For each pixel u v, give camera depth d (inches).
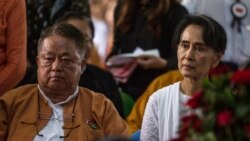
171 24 363.6
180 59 267.4
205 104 185.8
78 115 262.2
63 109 262.8
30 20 359.3
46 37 261.1
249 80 181.6
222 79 186.9
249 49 375.6
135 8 367.6
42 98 263.1
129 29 367.6
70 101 264.5
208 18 269.1
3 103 261.7
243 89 183.2
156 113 266.5
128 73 357.7
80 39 263.1
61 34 260.4
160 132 264.5
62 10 370.6
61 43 259.0
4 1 281.7
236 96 183.9
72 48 259.6
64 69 259.3
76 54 261.0
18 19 282.8
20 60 279.6
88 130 260.7
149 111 267.7
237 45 374.9
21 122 259.6
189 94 265.0
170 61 354.6
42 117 260.7
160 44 363.9
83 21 341.4
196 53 265.3
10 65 277.9
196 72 264.5
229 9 377.4
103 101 268.1
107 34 538.6
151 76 356.8
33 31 358.9
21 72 280.1
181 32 269.9
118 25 370.0
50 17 366.0
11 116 261.6
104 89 332.2
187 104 189.3
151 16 362.9
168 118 263.7
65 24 264.4
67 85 261.1
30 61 356.2
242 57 373.7
